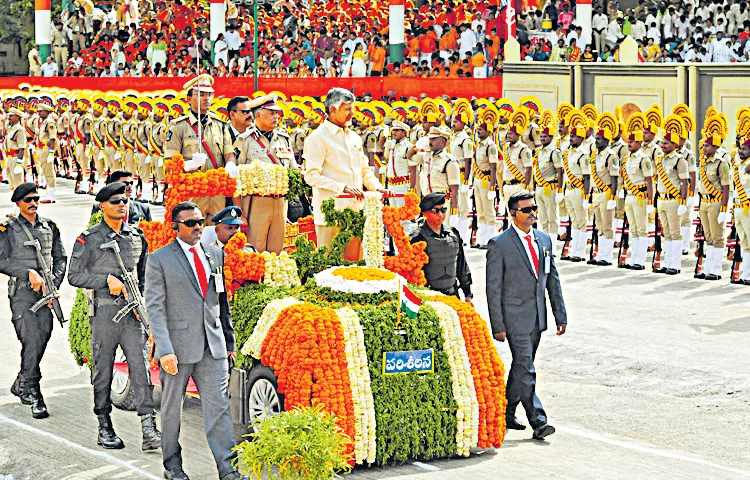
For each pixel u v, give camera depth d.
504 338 13.03
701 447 12.71
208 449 12.62
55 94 43.31
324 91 39.03
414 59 40.88
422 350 12.19
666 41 37.75
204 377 11.48
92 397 14.75
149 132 34.47
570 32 36.81
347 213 13.48
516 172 26.58
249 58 43.69
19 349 17.16
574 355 16.77
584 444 12.84
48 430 13.36
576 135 24.84
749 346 17.14
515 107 29.39
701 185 22.80
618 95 32.03
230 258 12.69
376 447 11.84
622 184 24.70
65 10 51.09
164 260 11.41
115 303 12.62
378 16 44.16
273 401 11.95
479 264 24.72
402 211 13.60
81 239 12.69
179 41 46.22
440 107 29.14
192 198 13.46
